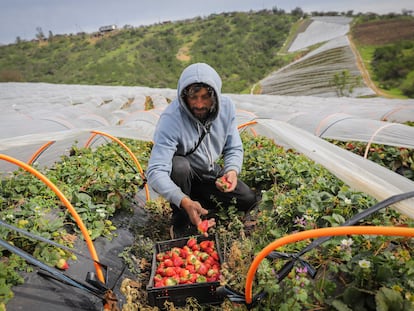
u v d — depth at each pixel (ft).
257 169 15.29
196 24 297.74
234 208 12.96
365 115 28.91
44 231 10.64
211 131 12.10
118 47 255.09
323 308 7.56
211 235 11.43
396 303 6.86
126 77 185.68
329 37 252.42
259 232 11.09
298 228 10.64
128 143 22.39
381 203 7.12
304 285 7.81
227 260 10.63
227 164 12.58
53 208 12.36
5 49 270.67
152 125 24.84
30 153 18.11
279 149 18.28
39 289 8.95
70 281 8.66
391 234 5.66
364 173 9.78
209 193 13.29
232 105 12.59
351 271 8.14
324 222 10.38
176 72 201.57
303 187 12.02
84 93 70.69
